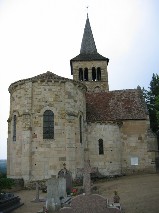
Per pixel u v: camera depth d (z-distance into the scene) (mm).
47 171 26281
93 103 36594
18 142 27875
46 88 28094
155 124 41969
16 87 29281
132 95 37562
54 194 16906
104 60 52781
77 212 12727
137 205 15945
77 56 54312
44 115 27578
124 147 33250
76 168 27469
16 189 25062
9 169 28875
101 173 31188
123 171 32594
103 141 32188
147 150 32938
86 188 15625
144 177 28453
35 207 18016
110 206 13000
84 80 52125
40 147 26719
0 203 16234
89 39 56781
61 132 27312
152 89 45062
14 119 29297
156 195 17953
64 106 27984
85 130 30766
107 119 33531
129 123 33812
